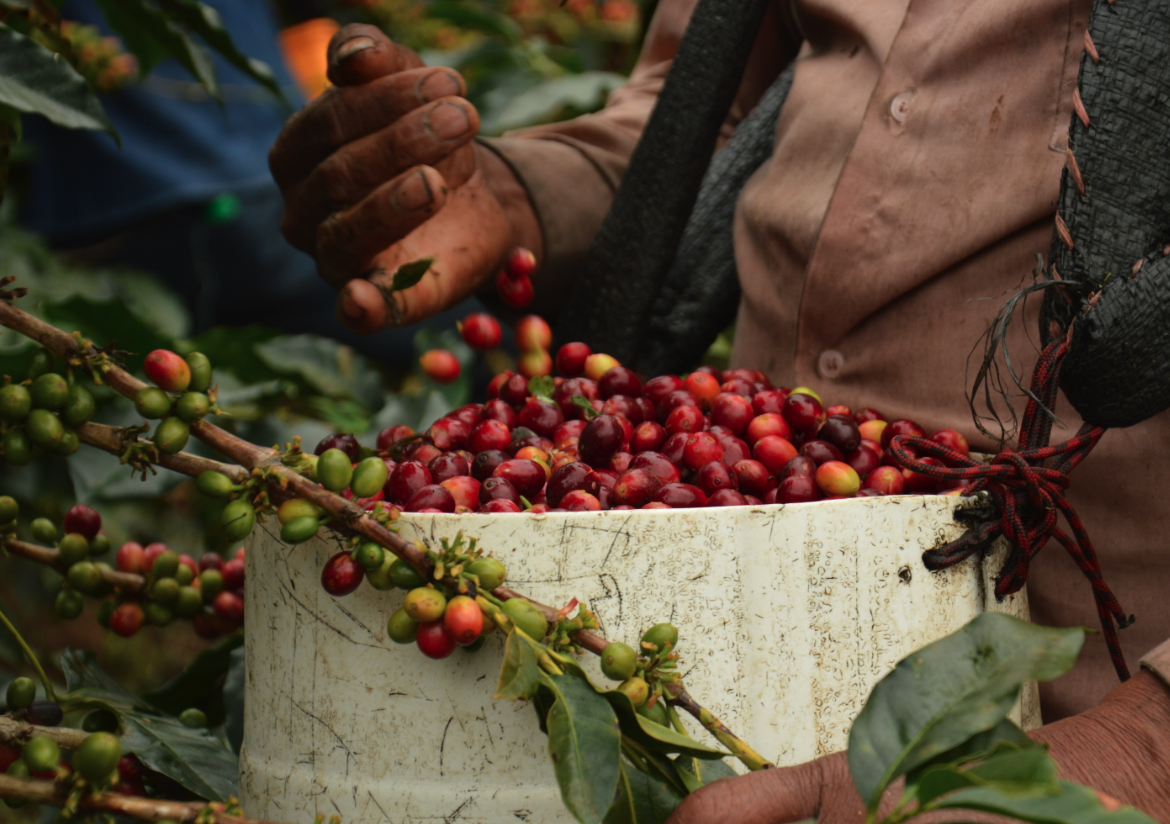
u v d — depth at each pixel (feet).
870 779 1.72
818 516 2.23
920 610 2.31
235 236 8.18
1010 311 2.41
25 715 2.51
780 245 3.55
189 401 2.22
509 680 1.89
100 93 7.70
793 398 2.99
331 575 2.11
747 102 4.70
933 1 3.23
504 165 4.16
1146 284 2.34
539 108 8.27
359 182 3.16
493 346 3.41
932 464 2.64
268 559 2.41
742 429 2.99
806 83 3.66
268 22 8.72
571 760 1.87
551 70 9.42
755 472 2.66
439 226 3.40
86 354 2.24
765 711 2.19
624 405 3.05
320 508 2.17
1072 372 2.43
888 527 2.28
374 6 10.38
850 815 1.93
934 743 1.71
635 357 3.87
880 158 3.18
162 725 2.86
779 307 3.54
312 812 2.27
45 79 3.25
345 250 3.20
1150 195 2.40
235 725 3.26
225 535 2.15
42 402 2.20
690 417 2.93
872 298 3.17
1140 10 2.44
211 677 3.58
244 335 5.24
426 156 3.09
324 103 3.17
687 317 4.15
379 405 6.02
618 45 10.84
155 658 8.27
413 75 3.09
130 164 7.82
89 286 6.96
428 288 3.28
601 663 2.08
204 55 4.42
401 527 2.20
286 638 2.35
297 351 5.98
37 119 7.80
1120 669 2.65
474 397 9.04
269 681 2.41
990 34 3.02
